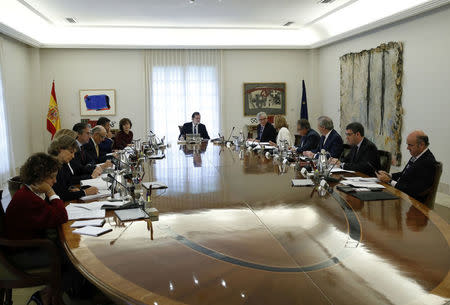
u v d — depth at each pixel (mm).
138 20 8281
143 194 3076
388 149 7141
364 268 1710
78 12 7535
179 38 9578
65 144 3135
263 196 2969
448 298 1465
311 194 3006
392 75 6938
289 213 2518
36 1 6719
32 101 9133
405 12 6223
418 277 1623
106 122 6645
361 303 1436
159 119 9773
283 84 10141
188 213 2549
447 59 5738
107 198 2922
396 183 3410
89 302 2309
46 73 9352
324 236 2090
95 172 3771
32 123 9156
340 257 1823
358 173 3871
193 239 2074
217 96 9891
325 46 9625
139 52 9594
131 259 1832
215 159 5039
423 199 3318
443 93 5836
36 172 2396
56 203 2381
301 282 1593
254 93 10094
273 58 10070
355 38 8211
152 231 2203
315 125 10180
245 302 1453
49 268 2426
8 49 7766
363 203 2723
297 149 5832
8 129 7340
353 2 7020
